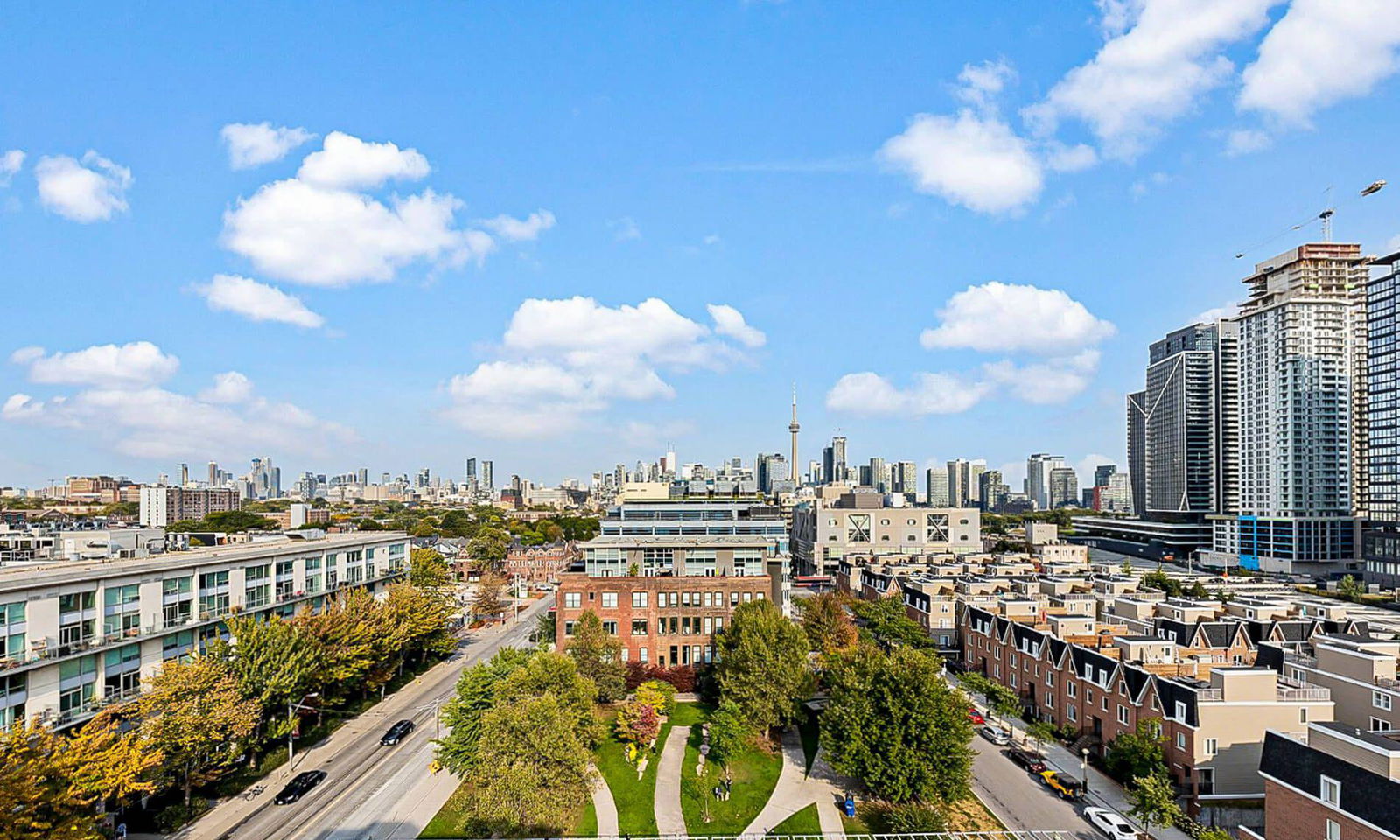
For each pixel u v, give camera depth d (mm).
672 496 188125
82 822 50031
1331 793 47469
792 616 134875
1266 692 68125
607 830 64938
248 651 75000
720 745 77500
